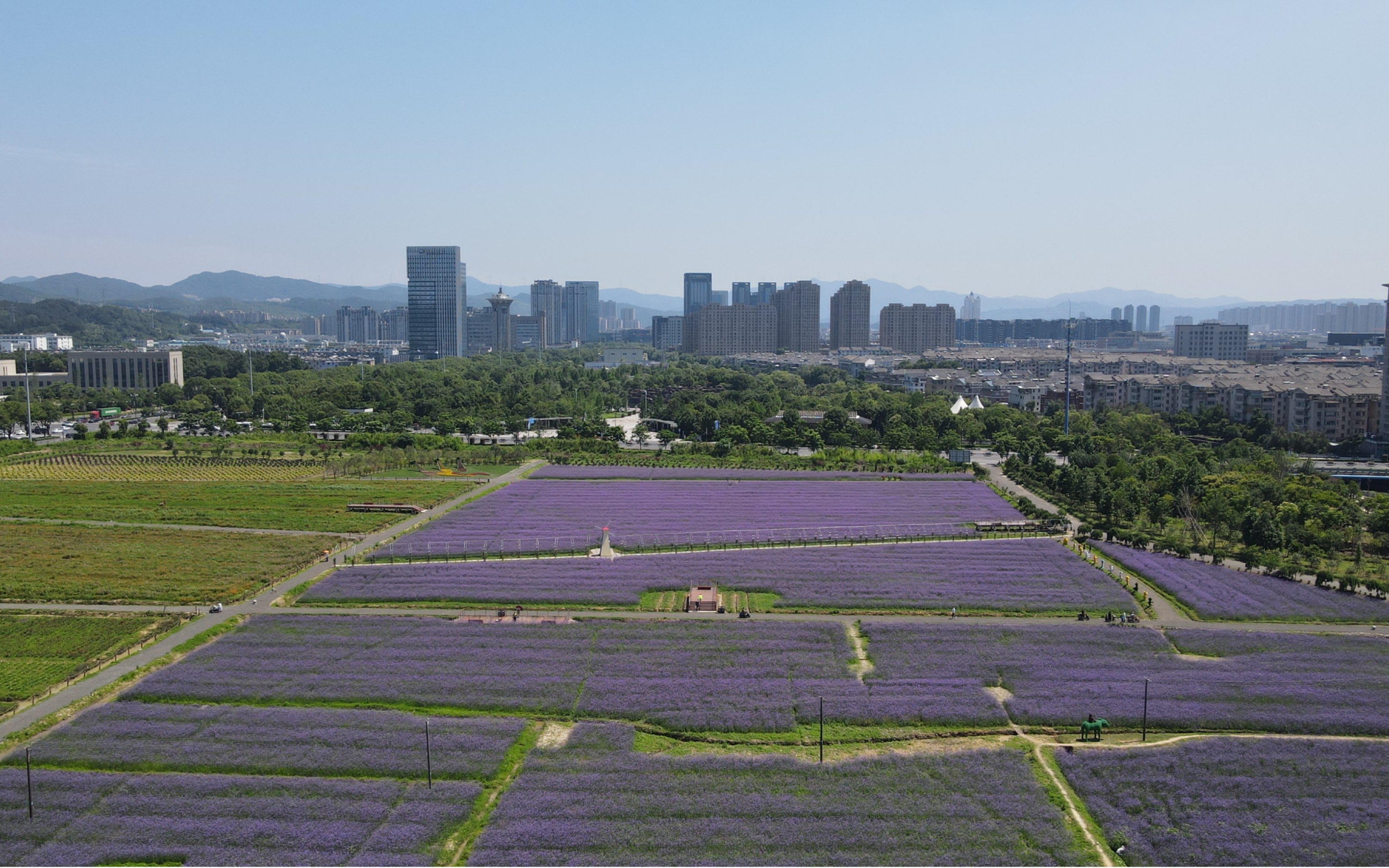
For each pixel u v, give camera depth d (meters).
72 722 86.69
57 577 134.25
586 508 185.88
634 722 88.12
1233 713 88.56
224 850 66.50
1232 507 159.75
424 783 76.19
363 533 165.12
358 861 65.06
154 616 117.56
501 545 152.62
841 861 65.81
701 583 130.38
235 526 171.00
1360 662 101.69
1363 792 75.44
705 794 74.06
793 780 76.69
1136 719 87.50
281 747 81.19
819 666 100.00
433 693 92.62
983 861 66.19
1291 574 134.00
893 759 80.25
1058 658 102.56
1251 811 72.94
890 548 152.12
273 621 115.00
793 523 170.88
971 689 94.06
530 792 74.00
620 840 67.69
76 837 67.81
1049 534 163.62
